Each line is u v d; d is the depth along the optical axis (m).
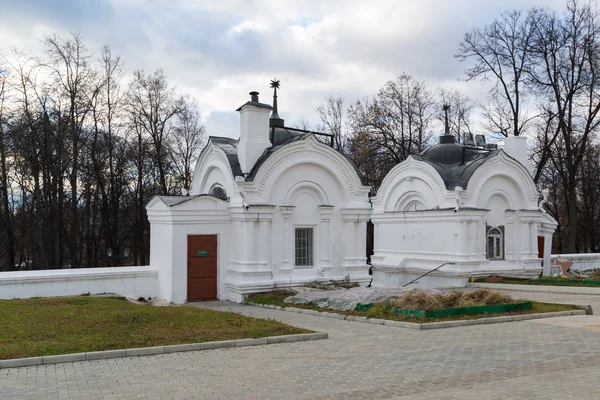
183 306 18.38
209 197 22.36
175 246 21.61
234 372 10.05
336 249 24.30
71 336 12.58
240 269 21.98
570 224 41.78
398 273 31.81
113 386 9.13
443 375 9.77
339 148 55.97
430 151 33.22
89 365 10.61
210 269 22.39
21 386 9.12
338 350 11.98
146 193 44.16
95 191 41.22
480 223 29.05
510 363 10.62
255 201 22.28
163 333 13.08
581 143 43.28
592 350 11.75
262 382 9.37
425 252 30.48
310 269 23.64
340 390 8.88
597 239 56.31
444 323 14.92
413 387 9.02
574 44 39.28
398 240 32.53
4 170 36.94
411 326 14.80
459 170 30.27
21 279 19.83
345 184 24.52
